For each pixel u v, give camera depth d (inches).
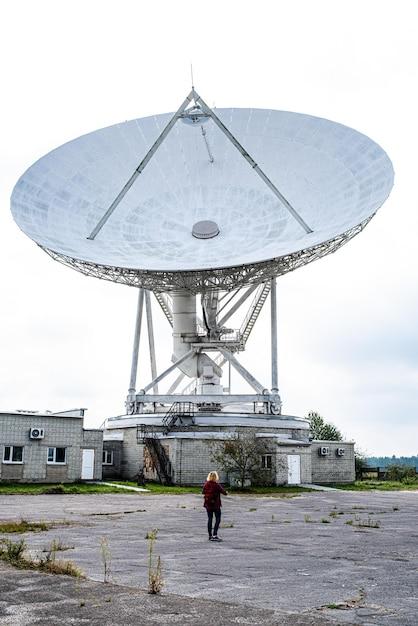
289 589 428.8
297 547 659.4
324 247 1638.8
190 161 2004.2
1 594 389.7
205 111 1753.2
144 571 492.1
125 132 2025.1
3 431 1684.3
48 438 1748.3
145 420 2031.3
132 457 2046.0
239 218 1882.4
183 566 523.2
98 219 1855.3
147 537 721.0
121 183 1941.4
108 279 1814.7
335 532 805.9
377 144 1770.4
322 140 1904.5
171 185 1964.8
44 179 1870.1
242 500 1403.8
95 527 827.4
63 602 370.6
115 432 2128.4
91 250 1752.0
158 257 1780.3
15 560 498.3
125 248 1806.1
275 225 1819.6
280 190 1889.8
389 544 689.6
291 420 2068.2
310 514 1074.1
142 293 2094.0
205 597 396.8
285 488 1846.7
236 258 1724.9
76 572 454.6
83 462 1860.2
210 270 1684.3
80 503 1226.0
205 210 1918.1
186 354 2047.2
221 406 2128.4
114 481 1950.1
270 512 1106.1
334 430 3459.6
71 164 1925.4
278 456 1905.8
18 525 812.0
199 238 1845.5
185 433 1961.1
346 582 458.3
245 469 1818.4
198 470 1851.6
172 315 2133.4
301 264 1733.5
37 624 324.2
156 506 1178.0
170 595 396.5
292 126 1975.9
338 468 2193.7
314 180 1851.6
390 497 1545.3
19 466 1695.4
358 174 1761.8
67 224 1802.4
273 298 2037.4
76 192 1881.2
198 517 988.6
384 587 440.1
